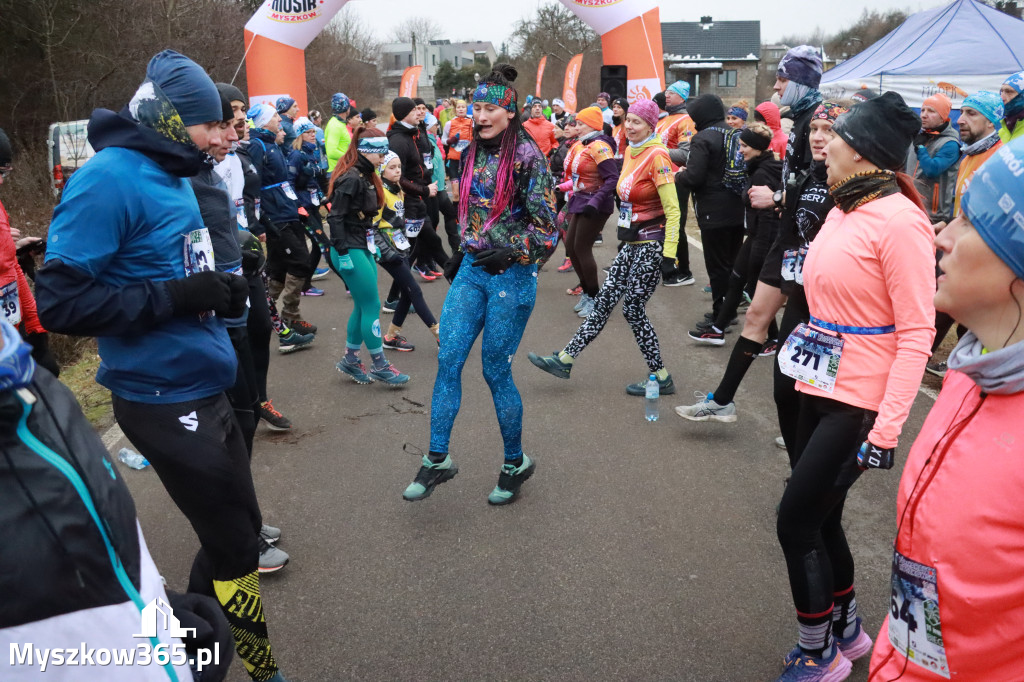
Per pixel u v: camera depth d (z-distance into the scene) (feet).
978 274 4.29
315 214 27.35
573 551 11.58
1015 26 44.09
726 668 9.04
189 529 12.49
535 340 22.81
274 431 16.30
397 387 18.85
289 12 38.01
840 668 8.52
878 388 7.94
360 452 15.28
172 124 7.35
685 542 11.76
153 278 7.41
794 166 12.07
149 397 7.59
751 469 14.23
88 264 6.89
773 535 11.92
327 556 11.60
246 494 8.20
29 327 12.58
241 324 11.25
